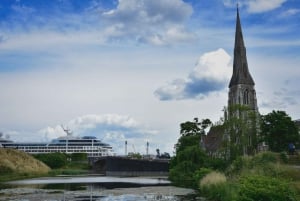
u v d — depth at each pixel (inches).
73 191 2491.4
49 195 2223.2
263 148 4042.8
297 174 1727.4
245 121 3280.0
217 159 3243.1
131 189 2603.3
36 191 2509.8
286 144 3639.3
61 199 2009.1
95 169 7170.3
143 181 3695.9
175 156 4409.5
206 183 2123.5
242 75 6082.7
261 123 3663.9
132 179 4210.1
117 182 3563.0
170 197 2036.2
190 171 3656.5
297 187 1459.2
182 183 3253.0
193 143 4687.5
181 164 3735.2
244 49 6210.6
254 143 3412.9
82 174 6117.1
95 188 2755.9
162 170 5743.1
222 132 3316.9
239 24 6294.3
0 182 3661.4
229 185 1795.0
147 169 5821.9
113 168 6058.1
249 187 1325.0
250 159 2308.1
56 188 2785.4
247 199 1301.7
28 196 2170.3
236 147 3154.5
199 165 3644.2
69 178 4576.8
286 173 1748.3
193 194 2175.2
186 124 5679.1
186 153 3779.5
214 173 2245.3
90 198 2048.5
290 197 1304.1
